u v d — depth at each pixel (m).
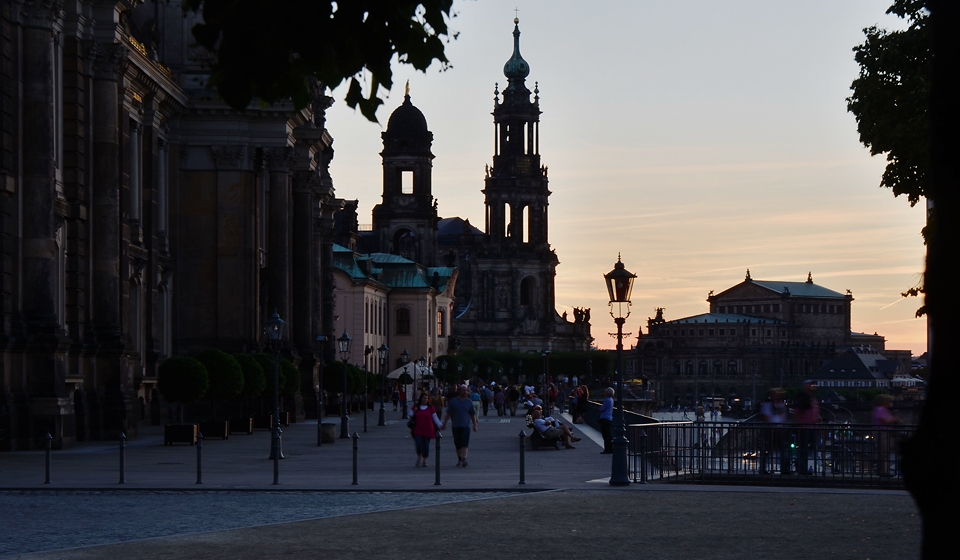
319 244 100.19
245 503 27.31
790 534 20.84
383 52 7.80
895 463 31.23
